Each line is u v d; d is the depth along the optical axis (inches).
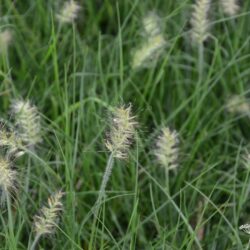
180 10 214.8
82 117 179.9
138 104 202.8
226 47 219.5
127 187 181.8
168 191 164.9
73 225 154.4
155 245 156.9
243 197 166.2
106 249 164.9
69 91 197.0
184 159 186.4
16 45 207.3
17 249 154.7
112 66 209.5
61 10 200.4
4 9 222.1
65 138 167.5
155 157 186.4
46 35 214.2
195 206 180.7
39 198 166.2
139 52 187.3
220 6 215.3
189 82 208.5
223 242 166.7
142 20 210.8
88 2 225.6
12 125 167.0
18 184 159.0
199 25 190.9
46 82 196.7
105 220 175.9
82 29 227.1
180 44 221.6
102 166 184.9
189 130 193.3
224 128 191.8
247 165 164.6
